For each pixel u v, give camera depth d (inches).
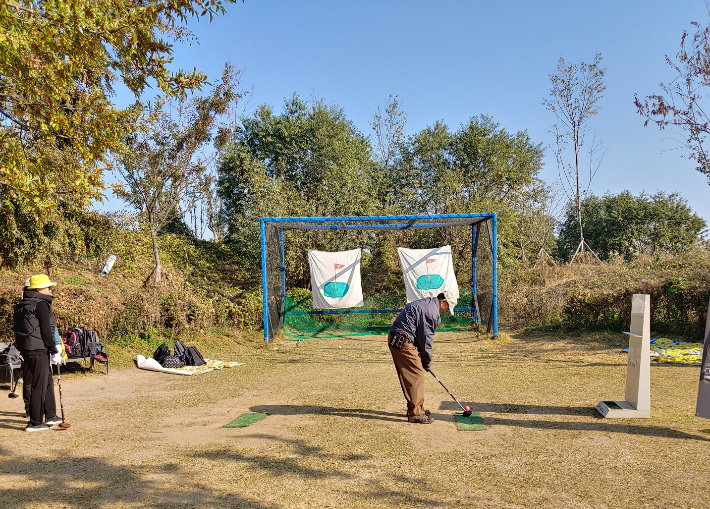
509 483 154.3
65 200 328.2
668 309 423.2
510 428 210.1
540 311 518.6
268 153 884.0
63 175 287.0
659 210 1088.8
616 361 339.9
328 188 740.0
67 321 353.1
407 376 225.0
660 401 240.5
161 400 274.7
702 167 486.6
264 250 479.5
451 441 196.4
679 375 292.7
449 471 165.6
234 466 173.0
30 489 154.4
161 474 166.1
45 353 219.3
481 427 212.4
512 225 737.0
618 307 451.2
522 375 315.0
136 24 237.1
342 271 542.6
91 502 145.0
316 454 184.5
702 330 390.3
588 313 461.1
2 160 246.8
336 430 214.4
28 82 235.5
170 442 200.8
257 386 307.3
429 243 701.3
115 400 275.3
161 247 689.0
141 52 247.9
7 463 177.2
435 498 145.2
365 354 419.2
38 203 259.6
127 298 431.2
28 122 267.3
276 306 524.4
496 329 469.1
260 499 146.3
